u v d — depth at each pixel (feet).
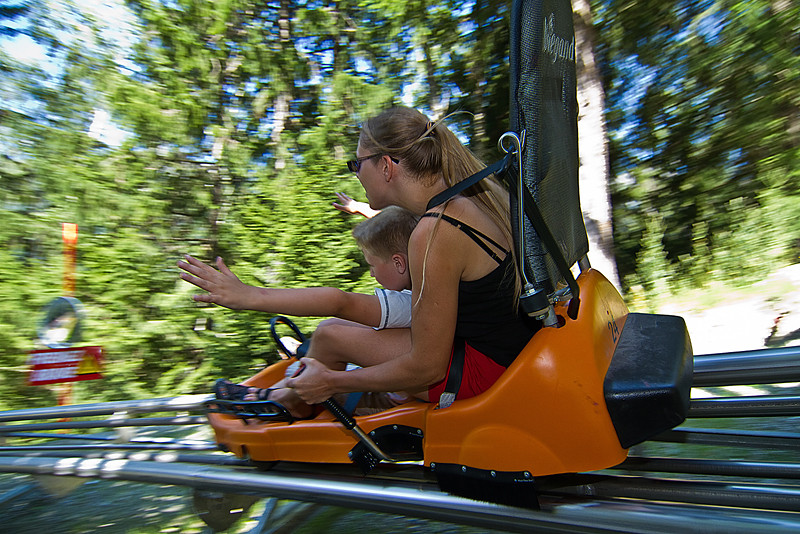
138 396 21.79
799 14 29.55
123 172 25.09
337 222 24.63
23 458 9.60
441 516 6.23
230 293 6.42
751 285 26.14
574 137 6.40
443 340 5.89
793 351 7.13
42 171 23.32
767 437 7.23
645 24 33.14
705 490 5.96
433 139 6.20
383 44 31.68
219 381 7.84
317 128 26.66
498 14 31.96
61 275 21.33
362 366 7.13
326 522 10.03
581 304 5.98
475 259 5.83
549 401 5.42
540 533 5.79
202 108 27.12
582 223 6.89
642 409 5.28
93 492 12.17
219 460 8.11
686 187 36.04
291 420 7.13
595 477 6.34
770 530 5.04
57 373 16.25
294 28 30.32
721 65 32.58
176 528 10.09
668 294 29.58
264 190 25.25
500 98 33.24
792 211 29.09
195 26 28.14
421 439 6.32
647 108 36.40
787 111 32.32
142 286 22.70
